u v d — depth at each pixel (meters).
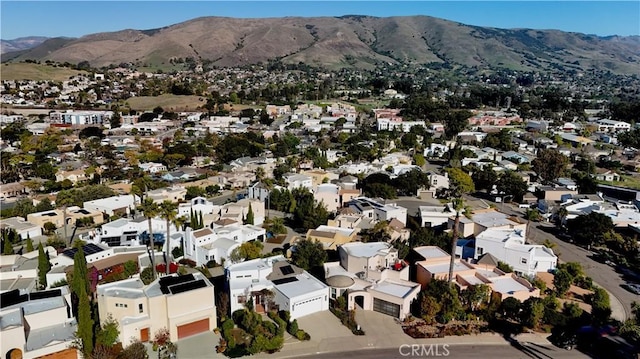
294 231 117.94
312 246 92.12
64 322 65.81
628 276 93.31
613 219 120.69
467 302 76.00
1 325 59.78
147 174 182.88
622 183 173.75
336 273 83.19
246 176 170.88
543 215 133.75
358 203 125.50
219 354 64.50
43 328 64.38
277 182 148.38
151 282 75.62
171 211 87.62
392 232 100.94
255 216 122.88
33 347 59.75
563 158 171.38
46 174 178.00
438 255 90.44
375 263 83.88
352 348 66.38
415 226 116.50
